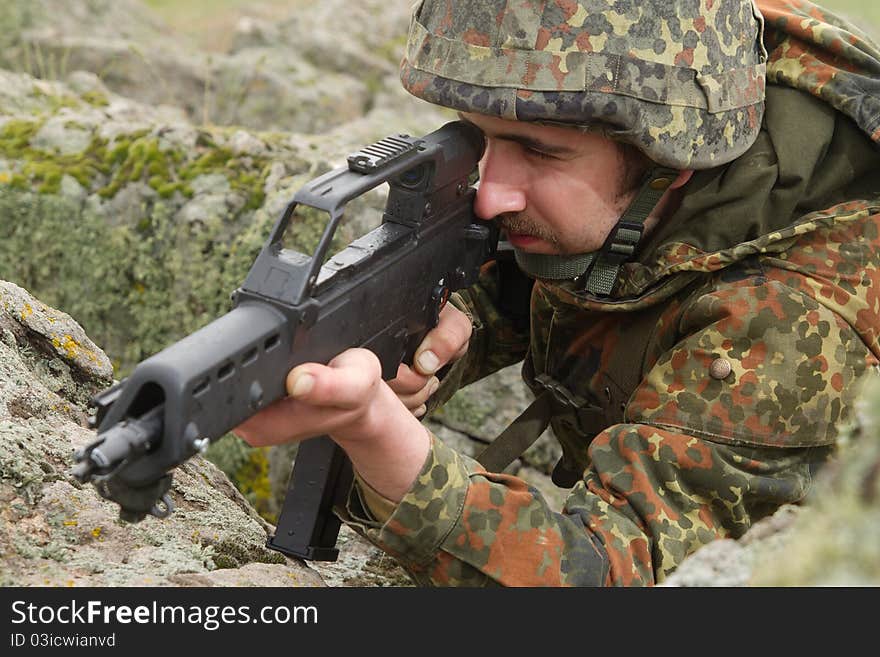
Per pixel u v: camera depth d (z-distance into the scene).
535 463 3.87
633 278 2.14
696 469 1.91
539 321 2.52
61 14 6.67
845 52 2.12
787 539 1.51
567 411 2.49
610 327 2.30
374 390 1.64
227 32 7.65
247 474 3.82
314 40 6.43
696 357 1.96
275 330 1.52
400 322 1.92
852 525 1.32
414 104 6.25
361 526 1.90
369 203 3.61
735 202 2.04
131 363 3.94
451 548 1.78
